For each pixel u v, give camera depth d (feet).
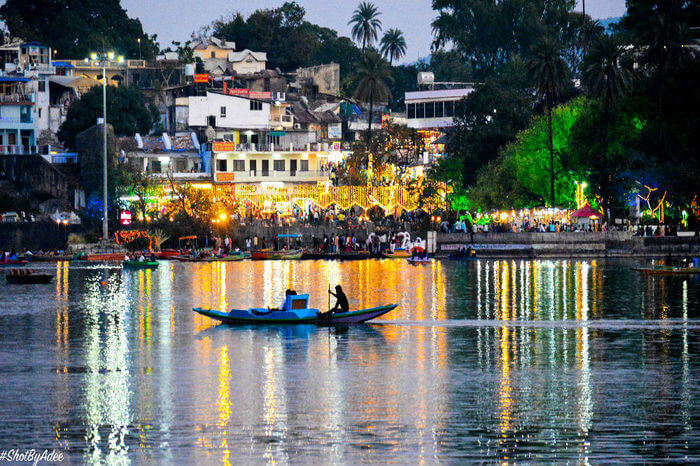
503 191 460.96
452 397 134.51
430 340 182.70
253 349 172.35
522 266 391.65
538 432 117.08
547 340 183.11
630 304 242.78
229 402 131.75
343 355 166.50
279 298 266.36
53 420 122.52
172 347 175.22
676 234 442.09
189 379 146.72
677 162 442.09
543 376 148.15
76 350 172.76
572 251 437.99
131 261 387.34
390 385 142.10
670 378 146.20
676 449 110.11
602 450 110.01
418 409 127.95
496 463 106.11
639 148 453.58
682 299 253.85
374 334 189.98
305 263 425.69
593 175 460.96
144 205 461.37
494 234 445.78
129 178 462.60
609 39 455.22
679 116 452.35
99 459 107.55
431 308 234.99
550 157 456.04
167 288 296.10
